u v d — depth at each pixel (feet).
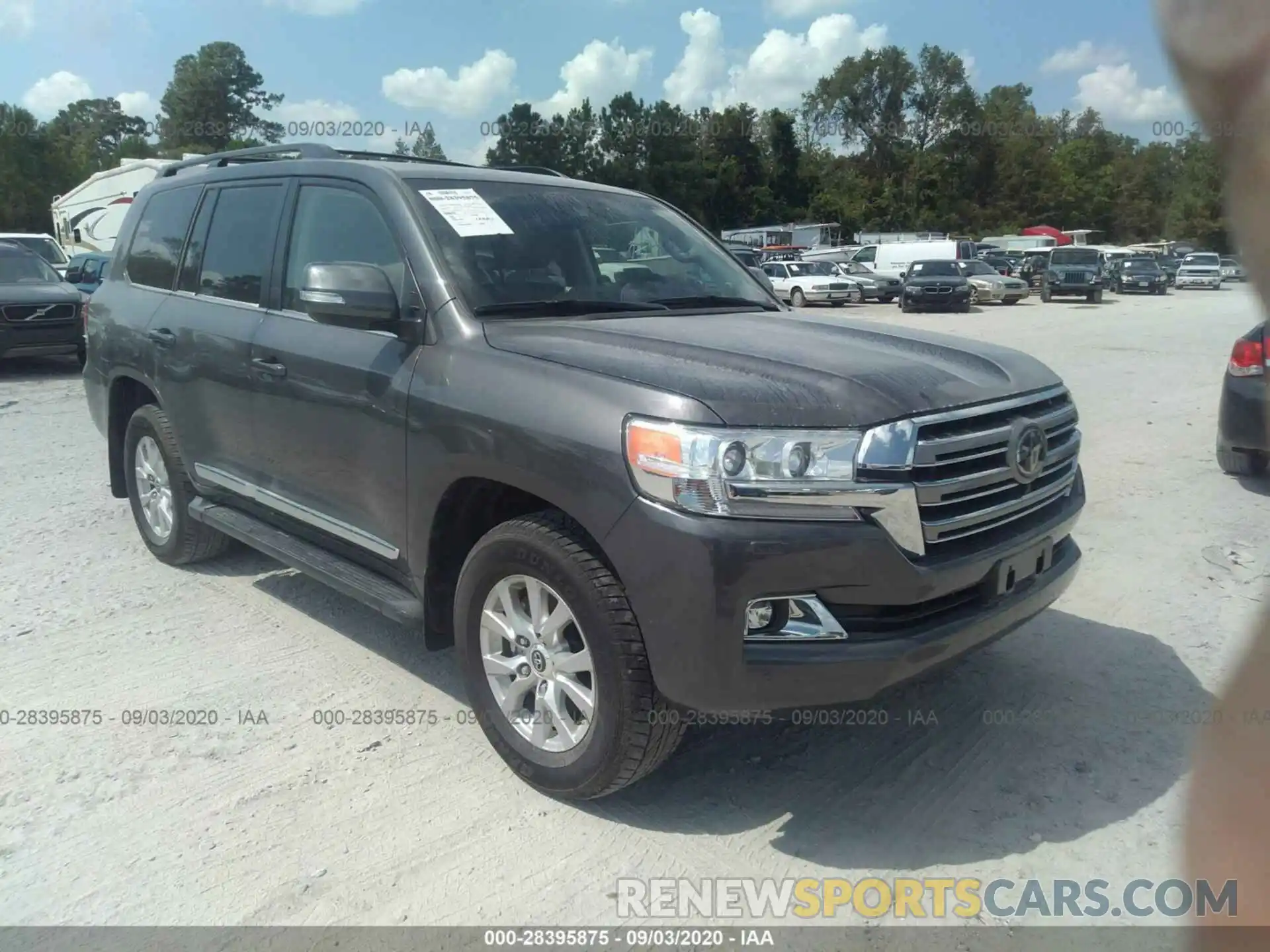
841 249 137.28
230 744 11.57
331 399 12.49
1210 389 37.22
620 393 9.59
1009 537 10.21
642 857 9.53
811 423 9.09
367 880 9.16
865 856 9.55
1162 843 9.63
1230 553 18.10
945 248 114.01
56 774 10.92
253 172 15.31
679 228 15.47
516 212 13.17
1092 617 15.26
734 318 12.94
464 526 11.50
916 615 9.53
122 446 18.88
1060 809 10.27
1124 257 125.49
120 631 14.79
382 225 12.61
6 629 14.85
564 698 10.23
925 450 9.33
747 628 8.98
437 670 13.60
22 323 42.60
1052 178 259.19
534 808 10.34
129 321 17.39
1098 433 28.89
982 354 11.44
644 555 9.11
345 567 13.03
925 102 266.98
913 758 11.30
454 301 11.53
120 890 9.02
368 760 11.26
